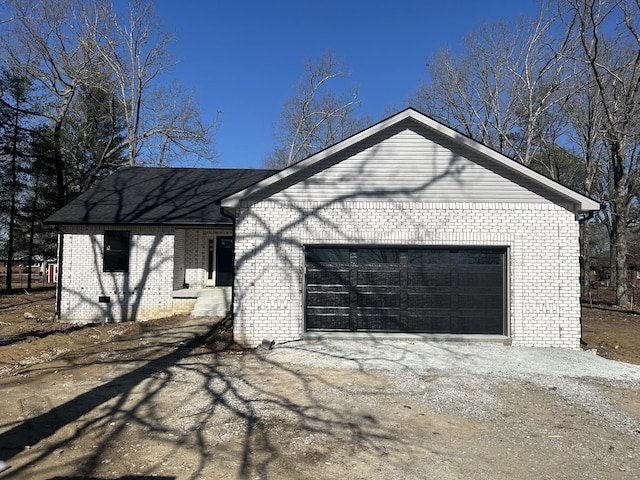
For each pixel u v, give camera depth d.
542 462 5.38
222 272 19.42
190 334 13.19
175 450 5.55
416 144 11.97
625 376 9.40
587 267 29.80
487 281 11.97
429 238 11.79
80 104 33.53
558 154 33.19
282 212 11.93
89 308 17.19
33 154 27.34
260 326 11.81
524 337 11.56
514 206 11.79
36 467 5.07
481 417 6.92
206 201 18.66
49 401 7.43
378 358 10.27
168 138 32.72
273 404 7.33
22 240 28.31
